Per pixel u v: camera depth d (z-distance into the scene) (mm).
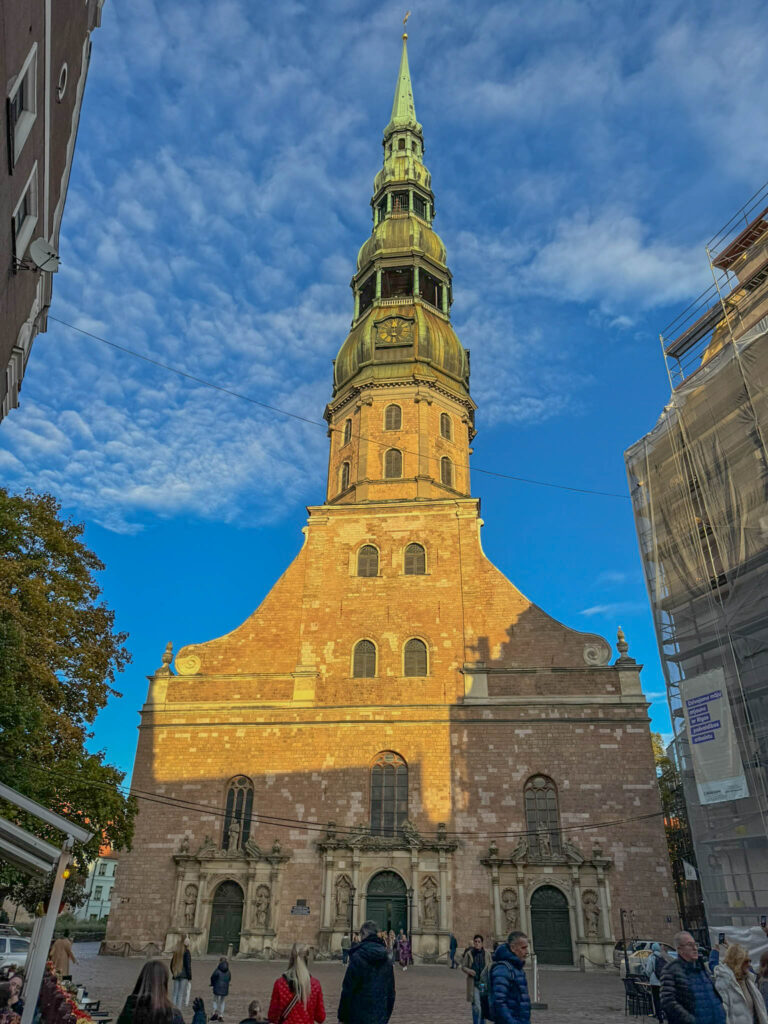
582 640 38625
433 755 36906
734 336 29922
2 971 11516
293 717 38438
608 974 30828
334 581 42062
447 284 54562
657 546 29656
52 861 13148
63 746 26375
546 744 36469
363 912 34062
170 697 39688
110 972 26828
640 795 34938
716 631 25375
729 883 24594
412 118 62906
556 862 34000
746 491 25781
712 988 8531
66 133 18516
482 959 18250
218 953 34188
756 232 33281
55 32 14438
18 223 15711
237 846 36062
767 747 23359
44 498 29766
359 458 46812
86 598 29859
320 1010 8828
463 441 49000
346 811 36219
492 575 41125
